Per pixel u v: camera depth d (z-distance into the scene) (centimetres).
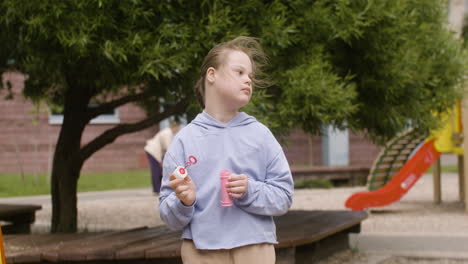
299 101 484
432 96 622
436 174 1082
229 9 459
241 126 238
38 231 796
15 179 1667
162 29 465
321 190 1398
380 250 635
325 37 517
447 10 644
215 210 227
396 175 943
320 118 476
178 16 476
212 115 240
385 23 529
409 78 547
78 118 684
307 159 2097
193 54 473
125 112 1961
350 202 929
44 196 1291
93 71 530
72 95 678
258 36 475
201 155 232
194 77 486
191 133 236
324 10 487
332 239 620
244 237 226
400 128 600
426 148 950
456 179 1612
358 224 642
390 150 1053
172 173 220
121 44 461
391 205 1061
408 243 668
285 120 483
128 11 457
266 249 231
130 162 1994
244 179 220
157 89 634
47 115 1922
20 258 408
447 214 926
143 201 1182
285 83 489
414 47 558
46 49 493
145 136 2012
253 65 247
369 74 554
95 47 470
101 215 959
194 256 231
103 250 407
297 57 504
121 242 446
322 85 472
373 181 1032
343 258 593
